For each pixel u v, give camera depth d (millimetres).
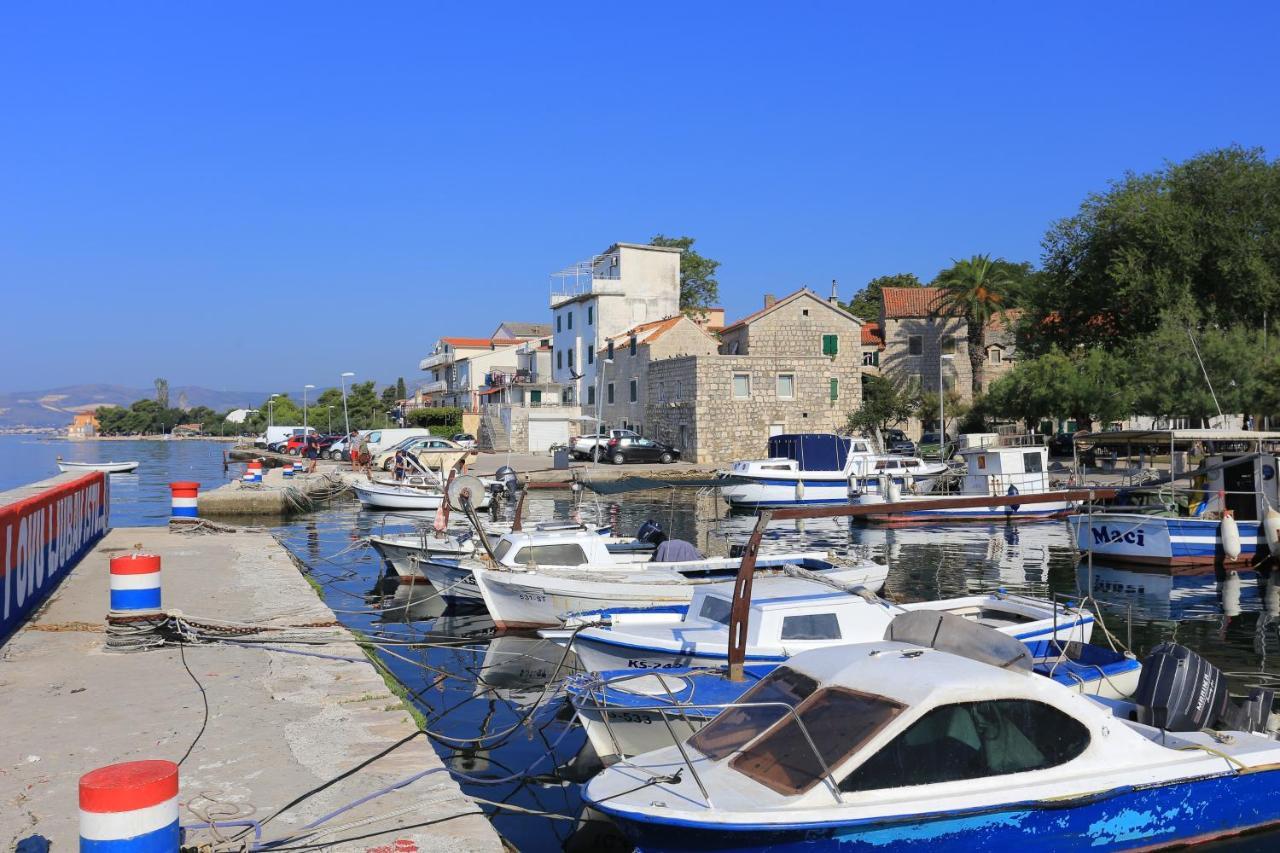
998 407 50562
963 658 7312
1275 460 23406
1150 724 8547
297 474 49344
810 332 58875
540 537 17812
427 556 20500
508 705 12391
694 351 59406
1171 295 46844
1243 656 14758
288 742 8031
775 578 12359
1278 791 7477
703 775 6824
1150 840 7051
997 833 6551
